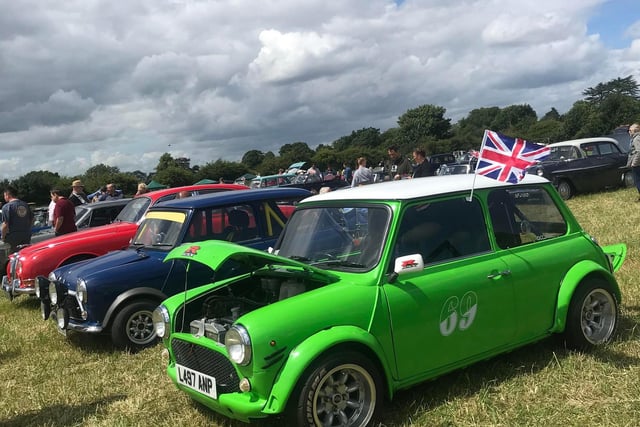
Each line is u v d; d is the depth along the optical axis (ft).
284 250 14.82
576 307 14.82
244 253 11.82
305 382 10.78
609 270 16.20
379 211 13.17
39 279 21.38
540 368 14.42
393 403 13.06
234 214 23.17
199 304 13.85
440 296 12.62
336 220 14.11
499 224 14.43
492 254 13.92
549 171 50.31
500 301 13.61
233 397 11.30
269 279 14.24
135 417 14.06
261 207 23.88
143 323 20.62
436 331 12.57
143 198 31.94
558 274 14.83
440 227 13.43
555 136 277.44
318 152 265.95
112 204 40.09
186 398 14.83
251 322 10.97
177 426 13.24
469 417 12.17
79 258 27.76
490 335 13.50
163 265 20.90
